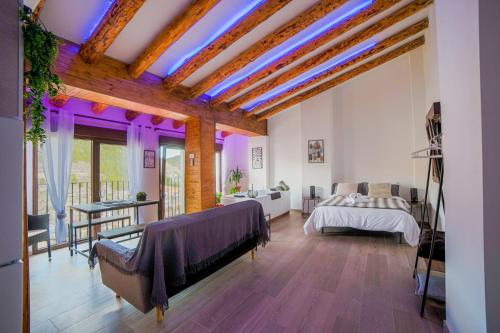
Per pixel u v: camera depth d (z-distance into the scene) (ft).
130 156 15.44
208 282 8.87
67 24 8.25
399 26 14.20
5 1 4.27
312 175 21.71
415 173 18.40
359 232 15.46
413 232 12.30
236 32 9.78
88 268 10.16
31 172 11.67
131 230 11.65
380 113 20.24
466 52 4.69
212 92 15.76
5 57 4.22
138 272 6.32
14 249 3.68
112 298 7.84
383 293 7.99
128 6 7.41
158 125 17.75
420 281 7.74
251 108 20.20
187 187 15.98
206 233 7.96
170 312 7.06
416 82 18.07
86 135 13.84
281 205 20.33
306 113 22.00
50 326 6.47
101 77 9.95
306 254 11.66
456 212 5.52
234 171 24.70
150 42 9.77
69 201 13.97
